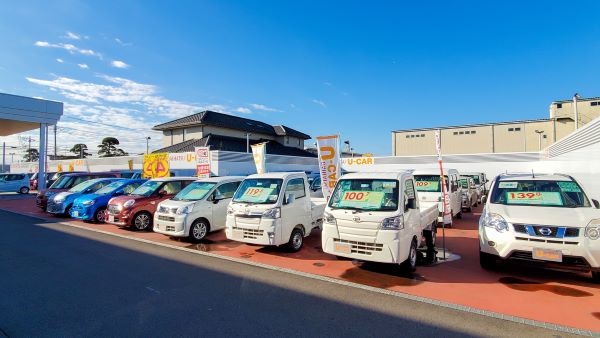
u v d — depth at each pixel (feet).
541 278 18.43
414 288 17.01
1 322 12.95
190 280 18.06
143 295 15.80
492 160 86.84
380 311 14.12
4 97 66.90
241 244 27.45
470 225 36.29
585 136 39.52
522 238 17.03
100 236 30.45
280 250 25.30
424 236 22.54
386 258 17.78
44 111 72.59
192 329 12.43
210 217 29.09
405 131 161.68
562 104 134.62
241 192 25.79
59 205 41.39
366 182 20.42
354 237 18.62
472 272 19.61
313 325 12.78
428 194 33.88
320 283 17.71
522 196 20.31
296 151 122.93
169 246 26.50
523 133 138.92
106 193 39.24
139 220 33.12
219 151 77.25
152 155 61.21
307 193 27.25
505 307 14.60
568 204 18.93
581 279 18.21
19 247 25.79
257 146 42.75
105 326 12.66
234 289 16.70
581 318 13.48
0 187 80.69
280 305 14.70
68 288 16.69
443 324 12.93
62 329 12.42
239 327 12.58
